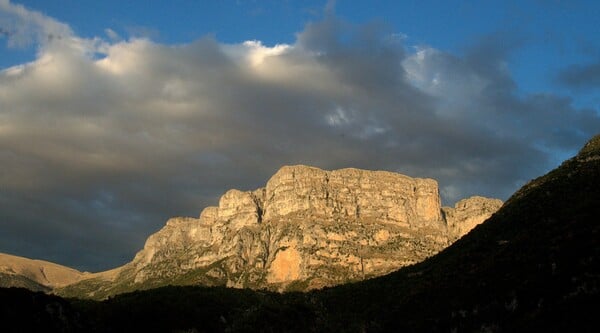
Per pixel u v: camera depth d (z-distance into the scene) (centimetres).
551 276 9275
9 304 10638
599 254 9044
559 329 7906
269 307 14912
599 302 7906
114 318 12875
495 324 9062
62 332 11025
